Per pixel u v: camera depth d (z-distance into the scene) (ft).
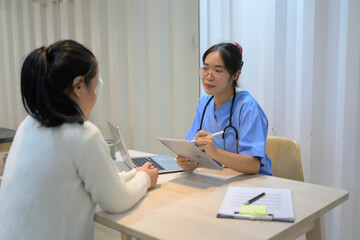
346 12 6.02
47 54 2.94
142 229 2.93
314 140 6.54
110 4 8.73
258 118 4.93
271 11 6.81
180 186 4.08
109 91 9.00
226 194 3.67
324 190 3.81
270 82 6.94
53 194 2.96
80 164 3.00
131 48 8.71
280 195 3.54
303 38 6.48
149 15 8.45
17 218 2.96
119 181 3.27
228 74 4.92
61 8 8.45
